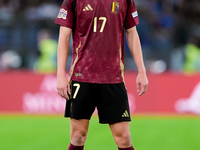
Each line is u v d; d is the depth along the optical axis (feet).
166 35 171.32
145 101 107.34
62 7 43.09
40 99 106.73
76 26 42.83
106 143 71.87
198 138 77.71
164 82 108.06
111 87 42.55
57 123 93.30
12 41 155.22
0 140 75.00
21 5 171.01
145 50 152.25
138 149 68.74
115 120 42.39
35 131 83.66
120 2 42.42
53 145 70.95
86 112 43.04
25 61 146.10
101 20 41.65
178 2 185.78
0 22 160.04
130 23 44.11
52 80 106.52
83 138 43.65
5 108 107.55
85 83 42.57
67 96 42.27
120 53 43.19
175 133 82.43
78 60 42.78
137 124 92.89
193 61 148.77
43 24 161.89
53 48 142.51
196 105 108.06
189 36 172.55
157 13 178.70
